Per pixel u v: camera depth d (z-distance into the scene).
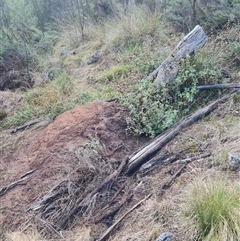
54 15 8.47
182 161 3.55
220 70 4.52
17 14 7.30
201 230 2.81
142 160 3.71
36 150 4.19
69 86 5.38
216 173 3.26
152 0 6.70
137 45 5.92
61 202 3.52
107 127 4.09
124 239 3.03
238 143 3.52
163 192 3.34
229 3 5.80
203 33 4.67
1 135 4.71
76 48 7.00
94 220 3.32
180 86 4.44
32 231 3.34
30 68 6.42
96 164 3.70
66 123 4.29
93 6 7.51
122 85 4.99
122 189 3.54
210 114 4.03
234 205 2.86
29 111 5.02
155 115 4.09
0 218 3.55
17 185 3.83
